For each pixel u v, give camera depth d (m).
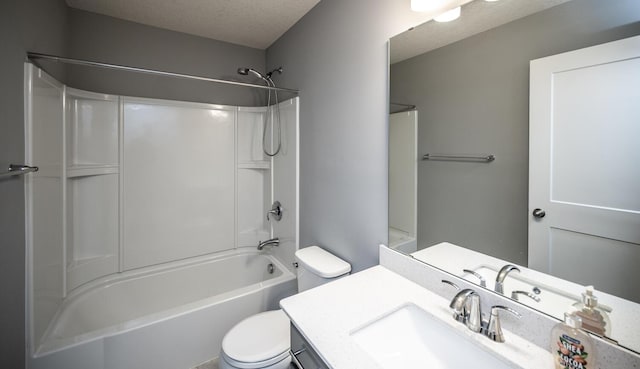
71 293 1.83
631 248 0.67
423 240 1.19
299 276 1.69
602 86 0.71
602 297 0.72
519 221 0.90
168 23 2.14
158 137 2.25
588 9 0.73
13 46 1.17
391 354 0.92
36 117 1.35
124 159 2.13
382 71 1.34
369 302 1.04
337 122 1.66
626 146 0.67
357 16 1.48
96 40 1.99
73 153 1.89
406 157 1.25
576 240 0.77
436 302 1.04
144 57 2.17
